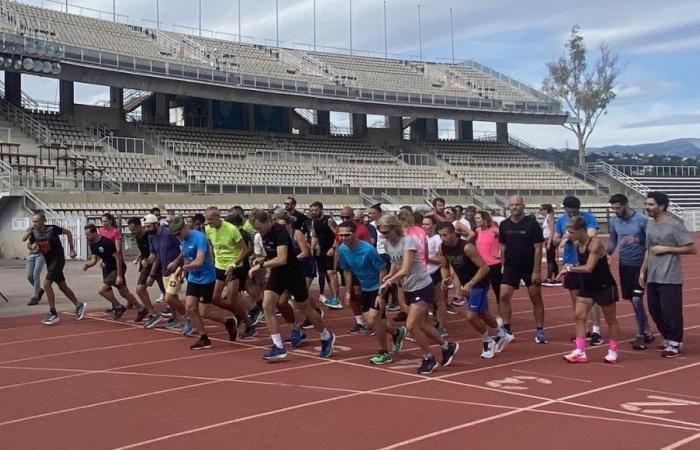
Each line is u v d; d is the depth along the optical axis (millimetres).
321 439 6051
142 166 35344
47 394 7887
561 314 13797
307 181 40188
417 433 6160
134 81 37500
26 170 30656
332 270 14547
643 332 10086
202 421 6676
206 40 48500
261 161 40781
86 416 6945
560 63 59906
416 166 47219
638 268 10039
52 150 33438
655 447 5684
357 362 9367
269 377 8516
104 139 37000
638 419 6488
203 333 10516
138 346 10820
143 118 43656
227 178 37062
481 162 51188
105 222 13359
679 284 9344
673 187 54094
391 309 13953
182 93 39438
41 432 6434
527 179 49625
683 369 8609
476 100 51156
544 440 5902
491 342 9492
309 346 10609
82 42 39375
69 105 38750
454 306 14938
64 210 29125
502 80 58125
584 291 8992
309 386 8016
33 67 33375
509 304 10008
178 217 10305
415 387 7887
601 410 6805
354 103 46406
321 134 50344
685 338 10859
